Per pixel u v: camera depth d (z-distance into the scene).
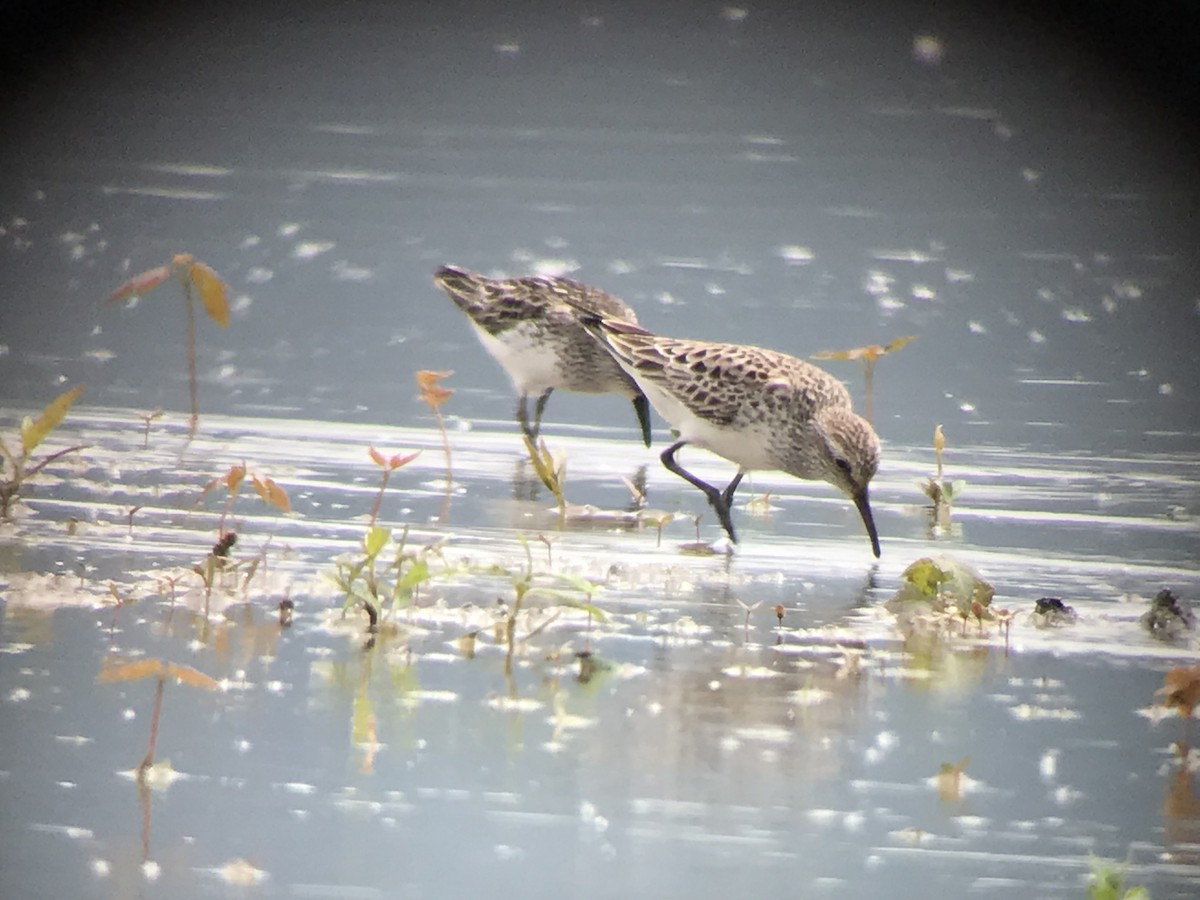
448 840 7.53
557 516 13.73
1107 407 18.86
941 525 14.07
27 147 29.75
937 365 20.34
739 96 34.78
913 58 36.22
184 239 24.64
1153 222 27.83
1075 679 9.99
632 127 32.78
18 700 8.83
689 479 13.66
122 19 35.06
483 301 16.91
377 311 21.62
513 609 10.08
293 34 36.28
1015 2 36.06
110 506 13.09
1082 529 14.02
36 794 7.83
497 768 8.27
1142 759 8.77
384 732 8.63
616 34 37.53
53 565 11.31
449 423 17.36
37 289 21.84
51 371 18.36
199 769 8.14
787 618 11.02
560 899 7.03
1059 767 8.62
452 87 34.84
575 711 9.02
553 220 26.42
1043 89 35.09
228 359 19.30
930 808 8.09
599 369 16.64
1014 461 16.56
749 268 24.11
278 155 30.12
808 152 31.56
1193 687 9.27
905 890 7.27
